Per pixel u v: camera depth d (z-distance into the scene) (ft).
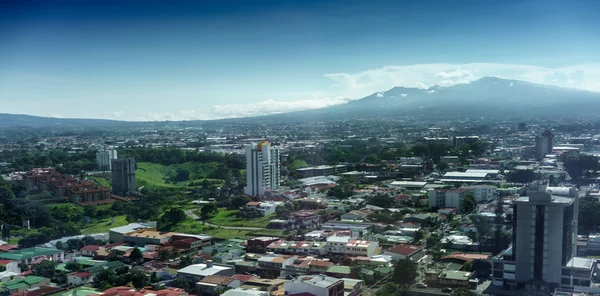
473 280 555.28
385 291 516.32
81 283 614.75
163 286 573.33
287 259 634.84
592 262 554.87
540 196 543.39
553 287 536.01
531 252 549.95
